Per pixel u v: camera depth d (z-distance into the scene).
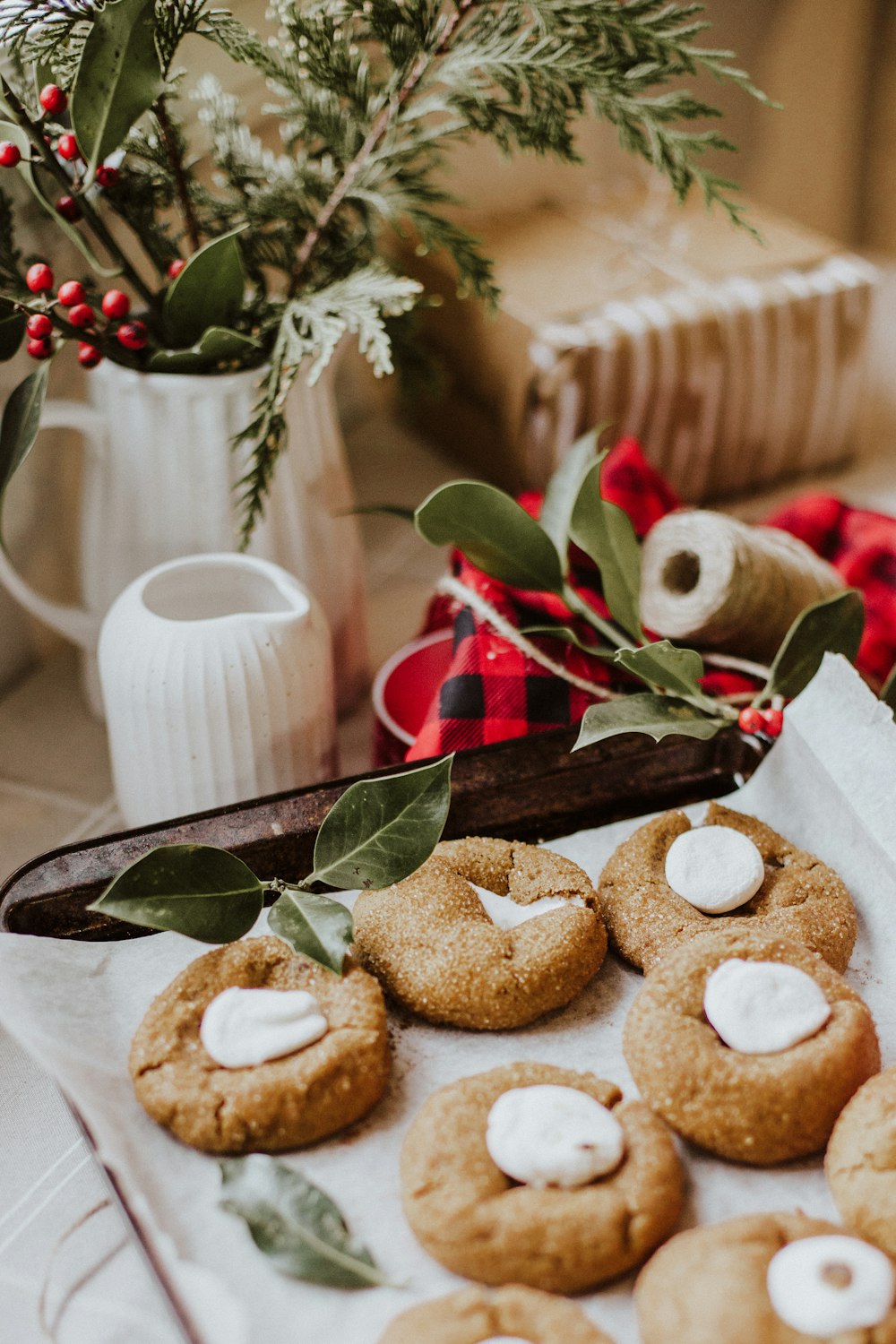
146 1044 0.47
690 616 0.61
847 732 0.53
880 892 0.52
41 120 0.54
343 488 0.66
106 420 0.61
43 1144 0.52
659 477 0.71
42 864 0.52
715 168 1.10
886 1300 0.41
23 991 0.48
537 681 0.60
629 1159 0.45
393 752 0.62
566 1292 0.43
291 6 0.58
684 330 0.80
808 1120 0.45
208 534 0.62
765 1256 0.43
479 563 0.58
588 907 0.51
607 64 0.57
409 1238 0.44
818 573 0.65
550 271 0.85
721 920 0.51
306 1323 0.42
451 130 0.60
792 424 0.89
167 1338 0.47
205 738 0.57
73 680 0.73
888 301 1.13
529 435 0.81
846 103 1.15
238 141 0.62
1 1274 0.48
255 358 0.61
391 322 0.66
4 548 0.62
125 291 0.70
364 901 0.51
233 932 0.48
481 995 0.48
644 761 0.57
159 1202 0.44
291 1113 0.45
